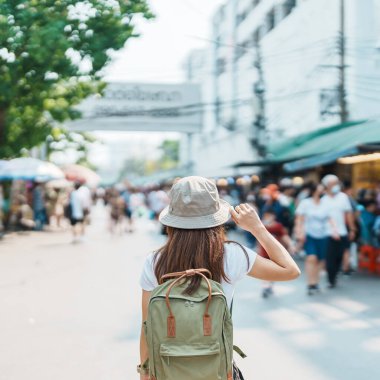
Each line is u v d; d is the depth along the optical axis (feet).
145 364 7.75
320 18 66.74
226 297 7.56
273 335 20.47
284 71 79.97
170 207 7.71
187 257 7.44
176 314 6.78
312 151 51.29
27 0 22.36
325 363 17.16
